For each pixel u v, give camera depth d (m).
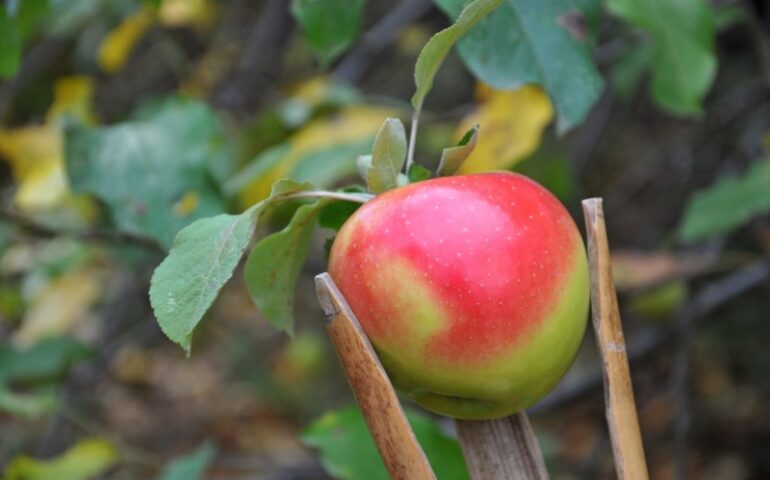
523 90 0.83
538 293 0.53
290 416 2.50
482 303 0.52
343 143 1.03
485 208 0.53
